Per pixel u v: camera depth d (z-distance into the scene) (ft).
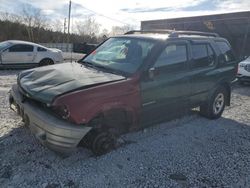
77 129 11.41
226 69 20.39
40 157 12.94
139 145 14.99
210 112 19.84
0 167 11.97
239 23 70.33
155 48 14.93
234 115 22.18
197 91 17.88
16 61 43.21
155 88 14.65
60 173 11.82
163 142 15.64
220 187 11.68
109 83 12.75
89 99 11.80
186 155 14.25
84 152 13.67
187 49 16.97
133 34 17.78
